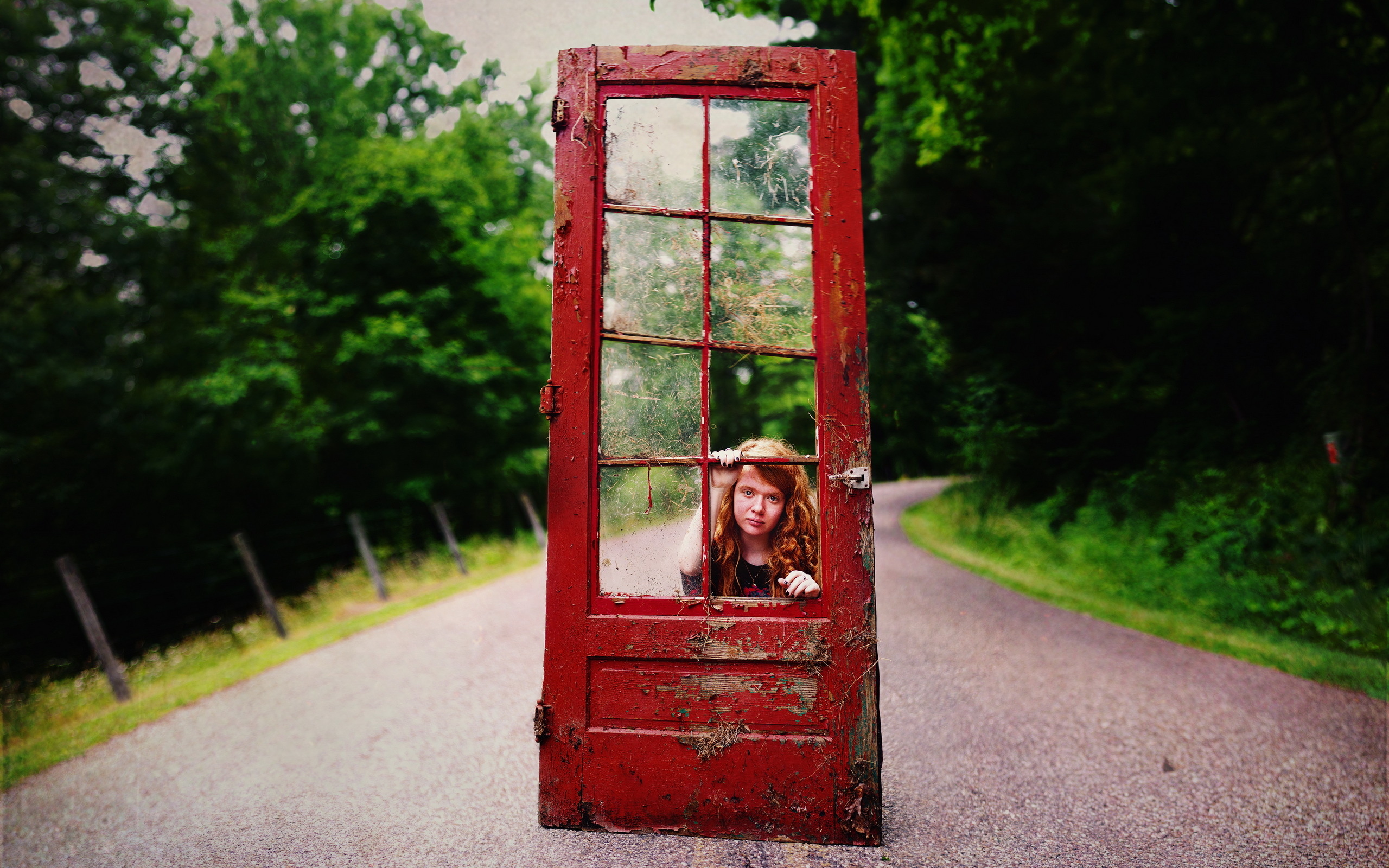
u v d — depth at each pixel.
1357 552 6.01
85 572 11.18
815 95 2.93
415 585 10.66
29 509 11.25
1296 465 7.65
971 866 2.57
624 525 2.87
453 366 14.12
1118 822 2.89
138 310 14.30
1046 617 6.54
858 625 2.74
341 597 9.54
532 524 16.05
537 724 2.84
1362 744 3.60
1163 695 4.37
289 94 15.55
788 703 2.75
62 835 3.05
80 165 13.86
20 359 12.22
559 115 2.95
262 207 15.17
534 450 16.98
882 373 12.50
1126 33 8.78
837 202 2.89
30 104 13.46
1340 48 7.78
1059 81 9.82
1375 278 8.73
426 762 3.68
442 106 15.53
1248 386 9.22
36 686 6.15
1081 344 11.48
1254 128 9.51
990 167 11.21
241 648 7.21
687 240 2.94
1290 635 5.69
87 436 12.34
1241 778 3.26
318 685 5.32
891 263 13.52
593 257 2.89
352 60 15.40
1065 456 10.38
